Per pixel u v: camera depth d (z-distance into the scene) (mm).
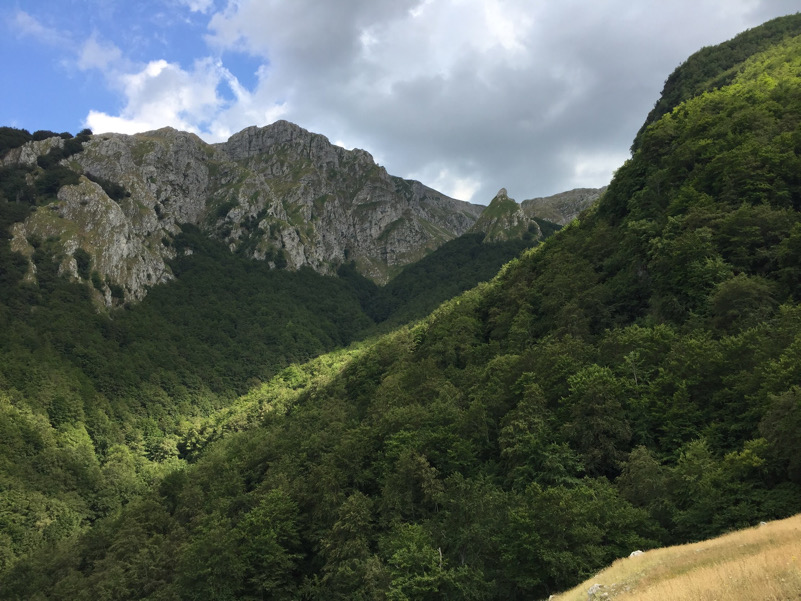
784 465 36250
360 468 65375
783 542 25562
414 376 87500
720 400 45625
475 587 40781
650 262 71188
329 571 53844
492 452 59125
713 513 36156
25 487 108625
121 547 76062
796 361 39281
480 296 117375
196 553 59031
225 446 122188
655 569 28000
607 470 48250
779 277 56281
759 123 77312
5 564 89125
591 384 51281
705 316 57594
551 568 36500
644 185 92125
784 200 65688
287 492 67812
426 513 53250
